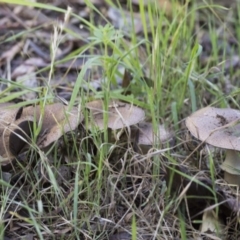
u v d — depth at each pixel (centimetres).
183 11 159
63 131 115
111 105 122
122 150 122
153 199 116
